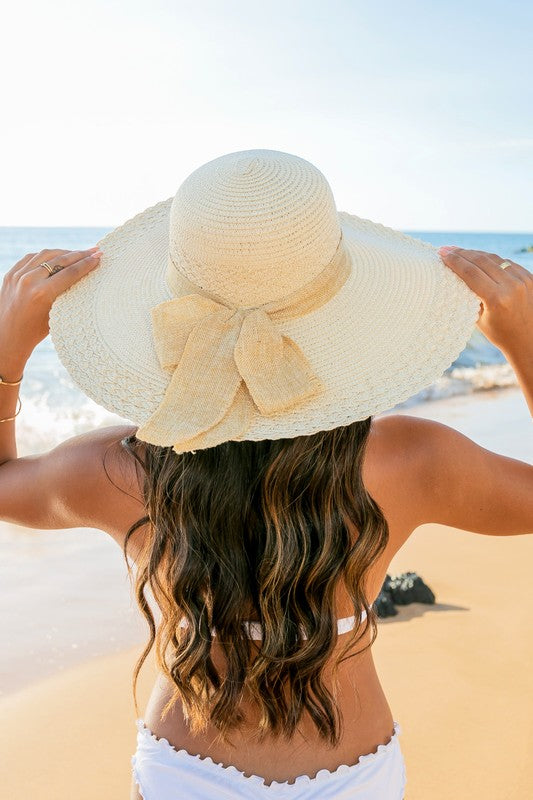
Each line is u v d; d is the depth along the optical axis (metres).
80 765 3.18
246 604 1.47
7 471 1.67
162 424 1.38
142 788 1.59
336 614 1.49
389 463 1.54
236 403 1.42
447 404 10.08
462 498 1.57
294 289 1.49
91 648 4.06
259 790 1.49
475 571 4.97
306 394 1.40
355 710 1.56
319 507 1.43
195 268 1.47
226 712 1.48
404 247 1.82
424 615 4.38
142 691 3.72
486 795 3.01
